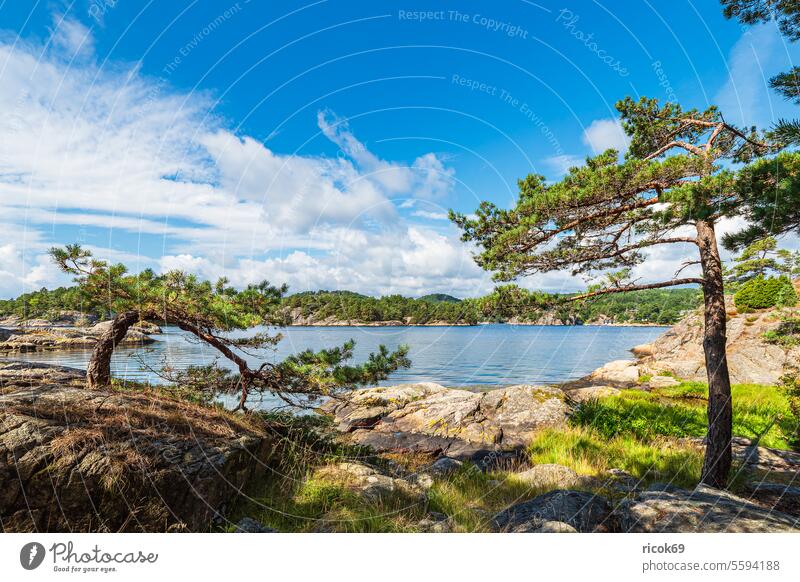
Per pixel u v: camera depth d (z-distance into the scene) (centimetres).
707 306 652
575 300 706
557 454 976
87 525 405
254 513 538
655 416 1263
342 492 621
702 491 539
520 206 703
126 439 472
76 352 2883
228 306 697
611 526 491
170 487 455
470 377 2872
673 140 799
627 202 676
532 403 1404
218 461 509
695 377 2064
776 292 1997
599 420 1241
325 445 881
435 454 1184
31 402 491
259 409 844
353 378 720
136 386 759
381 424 1461
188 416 582
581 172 688
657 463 817
